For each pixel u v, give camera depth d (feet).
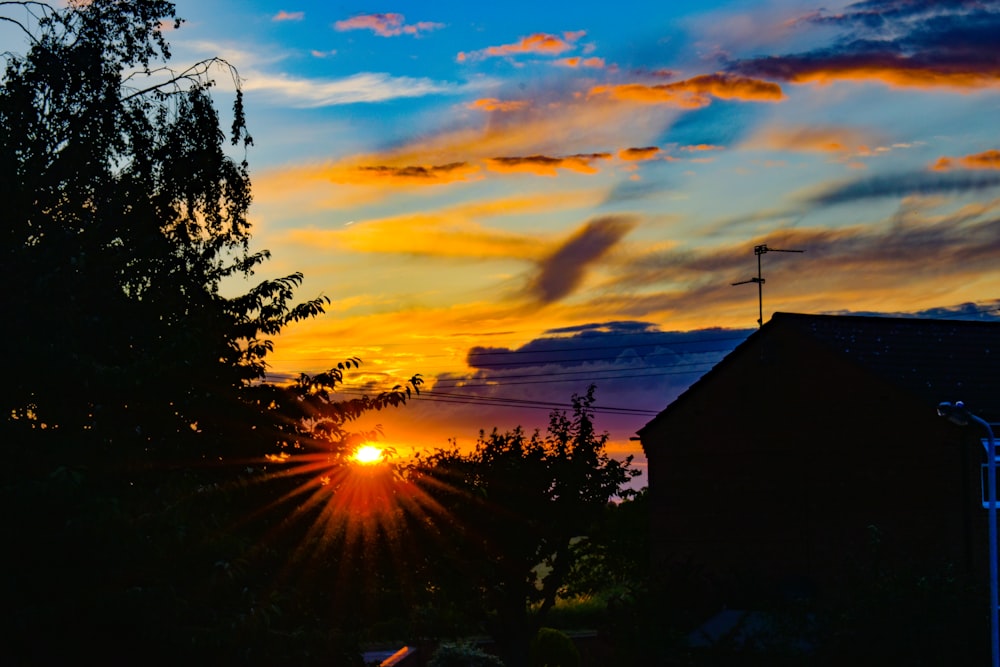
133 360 44.42
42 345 41.60
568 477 107.14
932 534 87.40
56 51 65.98
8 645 38.19
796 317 100.68
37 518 38.75
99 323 44.78
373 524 49.93
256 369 48.65
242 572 39.65
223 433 46.65
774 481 99.96
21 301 42.47
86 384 41.32
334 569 48.37
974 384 93.45
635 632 75.82
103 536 37.73
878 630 61.05
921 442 88.74
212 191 74.64
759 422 101.81
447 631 93.61
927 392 89.25
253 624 39.34
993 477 51.44
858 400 93.91
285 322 49.11
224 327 47.47
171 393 44.50
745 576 96.58
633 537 134.10
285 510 47.42
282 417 48.01
